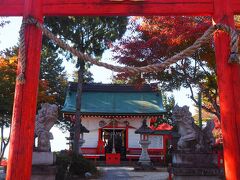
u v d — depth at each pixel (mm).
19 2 5816
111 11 5738
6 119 21219
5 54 19844
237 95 5125
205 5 5656
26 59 5340
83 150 29172
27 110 5199
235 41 5172
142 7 5734
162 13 5734
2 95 18625
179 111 12086
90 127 30219
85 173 16828
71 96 31297
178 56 5098
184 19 11727
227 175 4926
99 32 18906
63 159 15234
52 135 11891
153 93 32469
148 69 5047
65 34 18672
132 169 22672
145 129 23297
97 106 30516
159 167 24734
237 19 12203
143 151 23141
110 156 26984
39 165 11258
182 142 11820
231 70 5215
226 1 5562
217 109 13969
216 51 5414
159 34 12688
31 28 5469
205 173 11125
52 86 41031
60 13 5746
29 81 5285
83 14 5801
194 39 11586
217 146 12039
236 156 4902
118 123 30375
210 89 14500
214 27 5262
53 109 11953
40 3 5691
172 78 14414
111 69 5082
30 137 5168
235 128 5004
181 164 11391
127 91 32812
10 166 4996
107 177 17297
